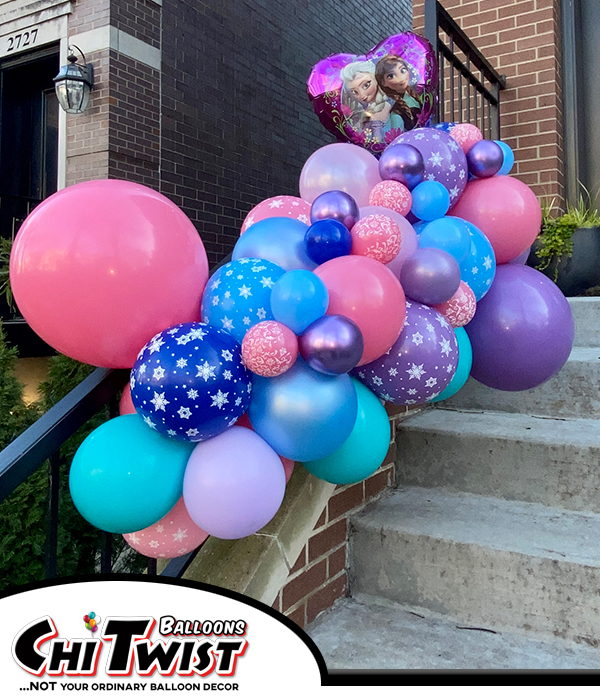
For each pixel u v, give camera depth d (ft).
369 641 4.42
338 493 5.10
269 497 3.18
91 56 16.94
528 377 4.69
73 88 16.34
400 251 3.79
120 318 3.20
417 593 4.85
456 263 3.76
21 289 3.26
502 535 4.75
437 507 5.44
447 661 4.15
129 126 17.26
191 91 19.45
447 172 4.44
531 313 4.52
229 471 3.08
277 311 3.09
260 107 22.58
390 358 3.70
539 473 5.41
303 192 4.71
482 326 4.66
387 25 31.09
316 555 4.77
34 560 8.54
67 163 17.20
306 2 25.00
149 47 17.93
